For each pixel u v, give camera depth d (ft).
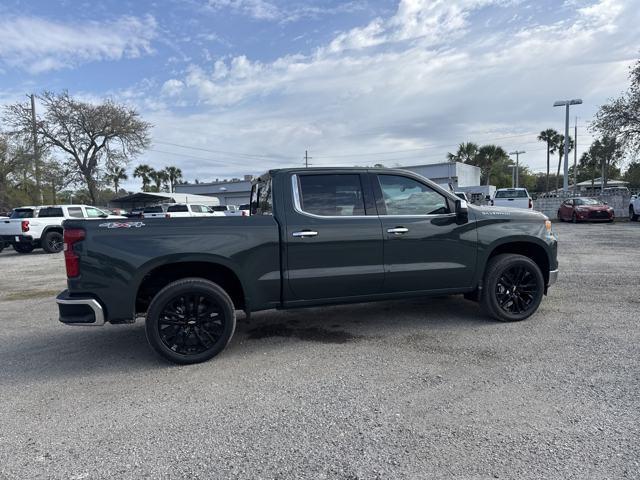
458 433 9.29
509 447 8.71
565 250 37.24
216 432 9.67
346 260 15.11
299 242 14.61
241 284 14.21
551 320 17.10
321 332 16.74
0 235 52.06
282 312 19.83
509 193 71.61
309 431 9.58
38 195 119.75
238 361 13.99
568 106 94.79
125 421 10.30
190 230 13.75
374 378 12.28
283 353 14.58
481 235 16.69
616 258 32.17
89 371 13.56
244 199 197.88
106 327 18.63
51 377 13.15
